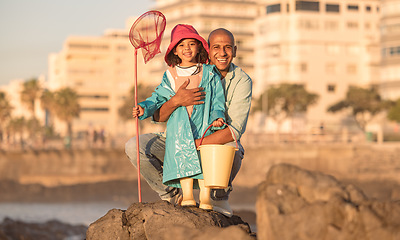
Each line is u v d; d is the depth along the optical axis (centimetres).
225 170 413
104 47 11144
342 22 8388
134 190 4978
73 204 4353
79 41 11038
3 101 9194
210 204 431
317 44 8281
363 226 285
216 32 462
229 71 467
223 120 431
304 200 316
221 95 443
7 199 4609
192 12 9575
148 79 10662
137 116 442
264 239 308
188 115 435
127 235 400
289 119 7919
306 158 5431
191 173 424
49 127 8869
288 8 8250
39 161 5450
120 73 11212
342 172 5362
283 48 8244
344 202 298
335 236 290
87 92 11044
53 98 8350
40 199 4634
